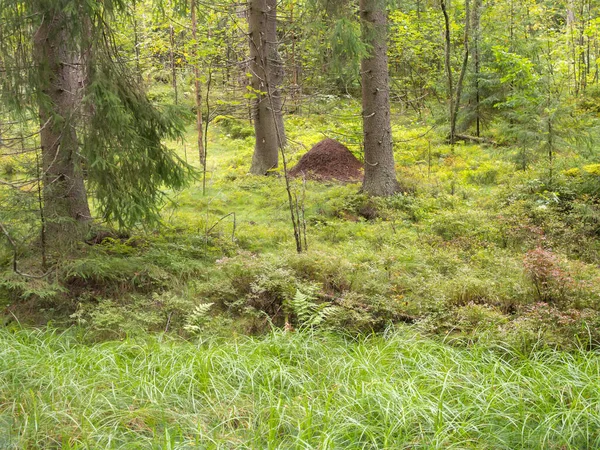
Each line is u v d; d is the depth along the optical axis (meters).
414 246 8.59
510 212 9.38
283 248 8.84
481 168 12.67
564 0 21.17
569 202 9.44
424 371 4.96
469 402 4.52
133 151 7.52
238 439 4.02
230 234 9.40
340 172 12.80
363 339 6.18
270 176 12.91
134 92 7.80
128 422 4.31
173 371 5.09
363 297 6.76
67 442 4.00
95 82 7.12
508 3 18.28
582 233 8.67
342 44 9.89
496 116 15.17
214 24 18.05
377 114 11.19
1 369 5.07
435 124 16.45
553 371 4.89
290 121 18.22
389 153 11.35
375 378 4.76
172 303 6.93
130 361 5.43
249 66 13.77
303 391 4.72
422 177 12.41
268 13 13.48
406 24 19.33
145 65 19.39
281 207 11.09
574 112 12.16
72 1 6.93
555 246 8.47
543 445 3.94
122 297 7.21
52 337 6.21
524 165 11.82
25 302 7.06
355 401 4.38
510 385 4.62
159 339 6.09
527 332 5.54
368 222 10.38
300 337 5.84
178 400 4.60
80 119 7.37
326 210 10.77
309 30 10.89
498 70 14.87
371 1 10.79
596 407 4.20
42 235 7.08
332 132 15.16
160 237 8.62
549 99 11.82
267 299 7.00
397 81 21.38
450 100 15.31
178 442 3.97
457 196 11.13
